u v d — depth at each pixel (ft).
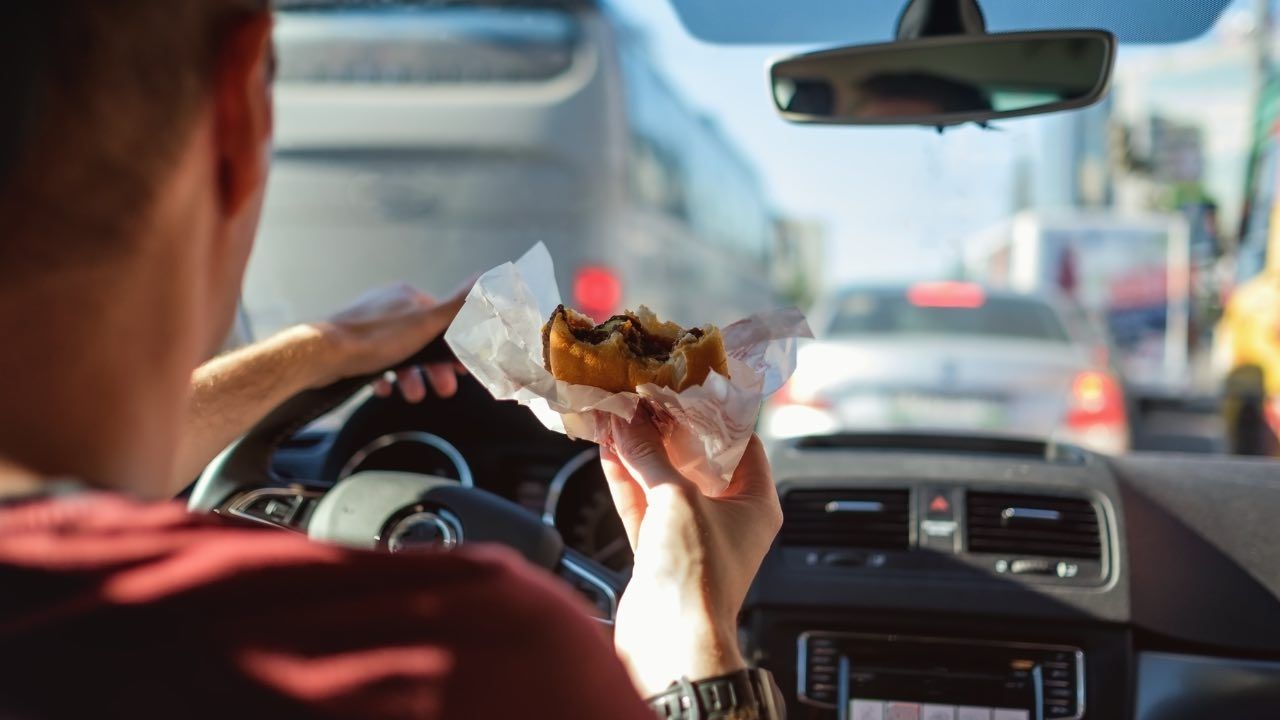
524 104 28.63
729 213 46.06
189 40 2.05
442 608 1.97
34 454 2.00
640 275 30.83
